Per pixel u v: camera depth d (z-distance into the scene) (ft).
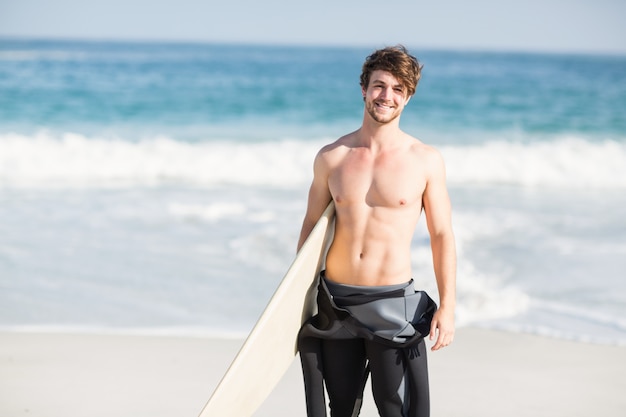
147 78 76.69
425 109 61.72
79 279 23.00
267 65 105.81
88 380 16.03
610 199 35.55
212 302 21.08
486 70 103.14
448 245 10.81
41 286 22.38
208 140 48.14
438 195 10.81
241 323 19.60
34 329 19.07
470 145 47.37
